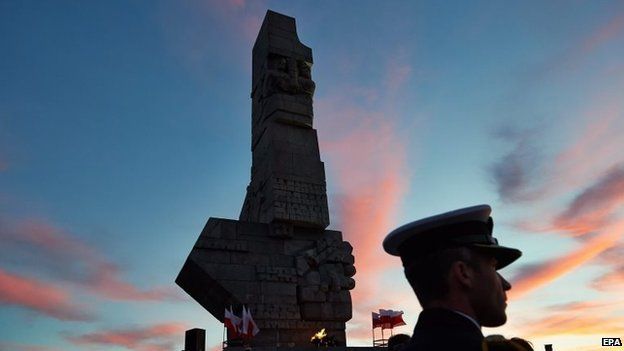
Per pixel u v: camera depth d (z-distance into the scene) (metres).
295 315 26.84
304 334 26.70
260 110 34.41
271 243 28.62
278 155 31.03
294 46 35.59
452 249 2.54
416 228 2.63
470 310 2.47
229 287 26.34
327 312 27.38
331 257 29.12
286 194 29.86
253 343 25.25
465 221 2.62
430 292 2.54
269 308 26.45
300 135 32.50
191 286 28.34
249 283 26.86
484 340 2.32
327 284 27.98
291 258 28.62
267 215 29.77
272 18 35.94
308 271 28.38
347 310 27.89
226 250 27.38
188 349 22.42
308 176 31.16
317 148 32.59
